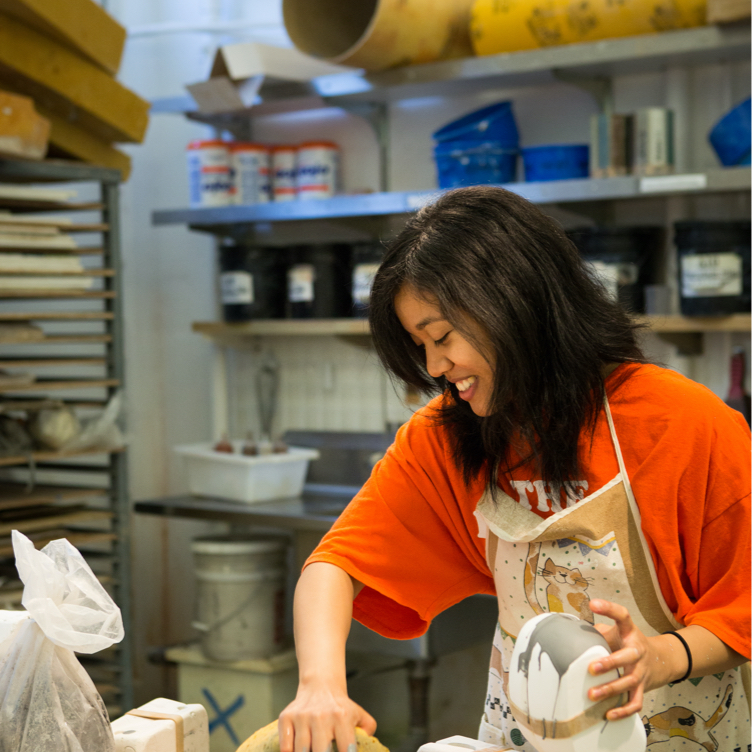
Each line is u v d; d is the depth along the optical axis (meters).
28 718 0.95
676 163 2.81
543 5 2.67
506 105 2.91
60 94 2.76
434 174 3.23
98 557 2.98
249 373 3.59
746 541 1.10
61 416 2.79
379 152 3.32
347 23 2.95
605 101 2.91
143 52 3.69
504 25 2.73
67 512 2.89
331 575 1.27
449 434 1.26
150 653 3.20
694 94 2.81
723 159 2.60
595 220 2.95
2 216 2.64
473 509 1.29
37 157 2.66
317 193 3.21
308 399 3.48
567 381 1.09
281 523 2.85
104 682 3.01
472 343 1.07
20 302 3.66
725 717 1.20
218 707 3.05
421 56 2.88
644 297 2.75
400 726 3.28
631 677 0.91
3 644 1.00
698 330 2.71
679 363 2.89
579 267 1.12
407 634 1.36
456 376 1.12
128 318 3.73
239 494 3.10
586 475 1.16
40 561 0.98
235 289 3.24
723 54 2.59
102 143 3.01
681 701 1.19
